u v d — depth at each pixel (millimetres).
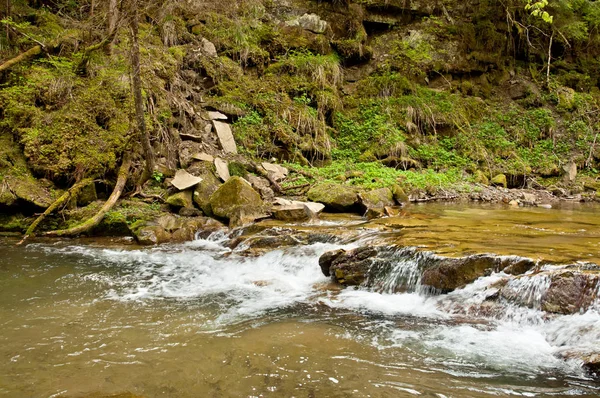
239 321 4910
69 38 12008
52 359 3951
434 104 16156
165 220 8914
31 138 9633
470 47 17969
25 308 5191
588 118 17000
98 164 9695
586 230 7406
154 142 10812
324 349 4219
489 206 11258
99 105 10445
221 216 9195
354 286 6051
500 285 5000
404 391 3484
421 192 12312
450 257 5387
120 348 4191
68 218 9023
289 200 10172
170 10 12906
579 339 4176
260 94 14055
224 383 3584
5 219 9031
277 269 6930
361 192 10312
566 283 4555
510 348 4234
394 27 17906
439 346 4293
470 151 15266
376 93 16234
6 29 11523
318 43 16109
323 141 13953
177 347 4227
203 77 13906
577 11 19578
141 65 11625
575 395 3447
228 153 11836
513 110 17203
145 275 6625
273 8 16469
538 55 19250
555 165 15227
